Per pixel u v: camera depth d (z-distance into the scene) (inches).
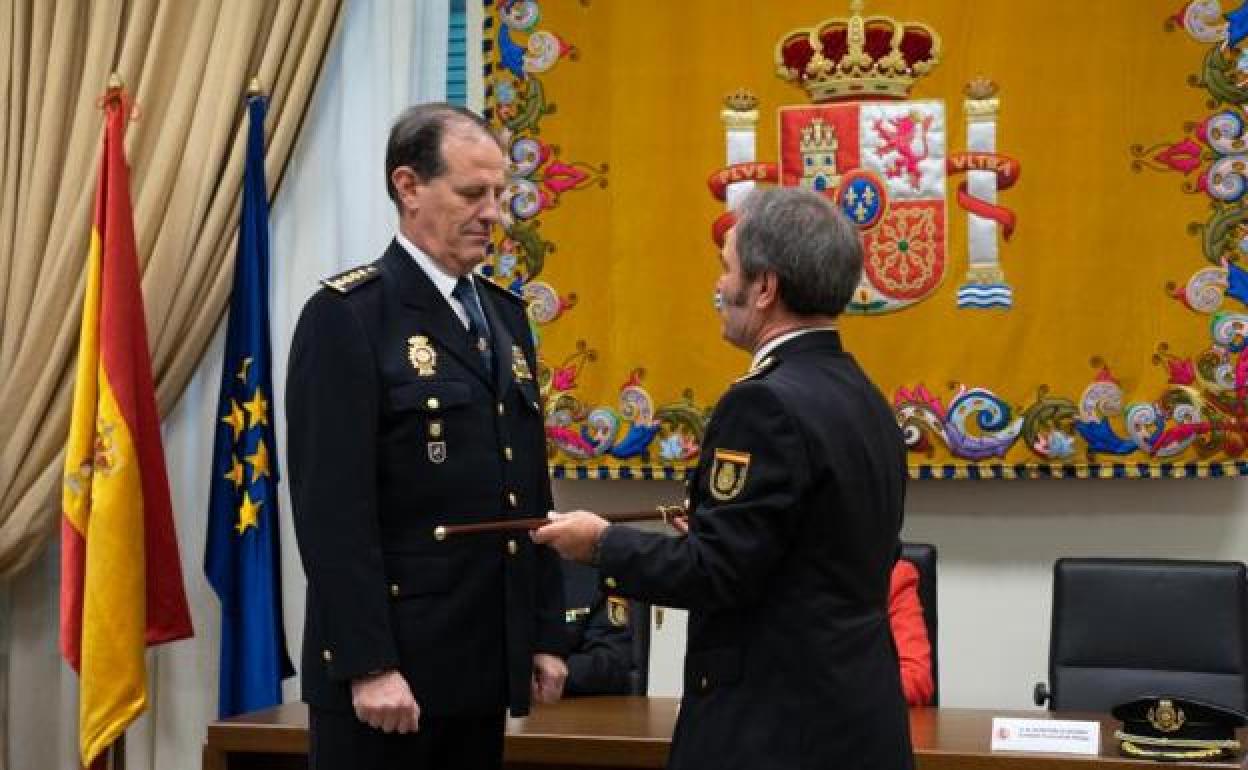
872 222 175.9
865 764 89.7
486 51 182.9
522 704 102.7
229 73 185.2
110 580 171.9
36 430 187.0
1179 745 116.6
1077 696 151.4
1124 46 171.5
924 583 154.4
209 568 180.1
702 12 179.0
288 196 189.3
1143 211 171.5
